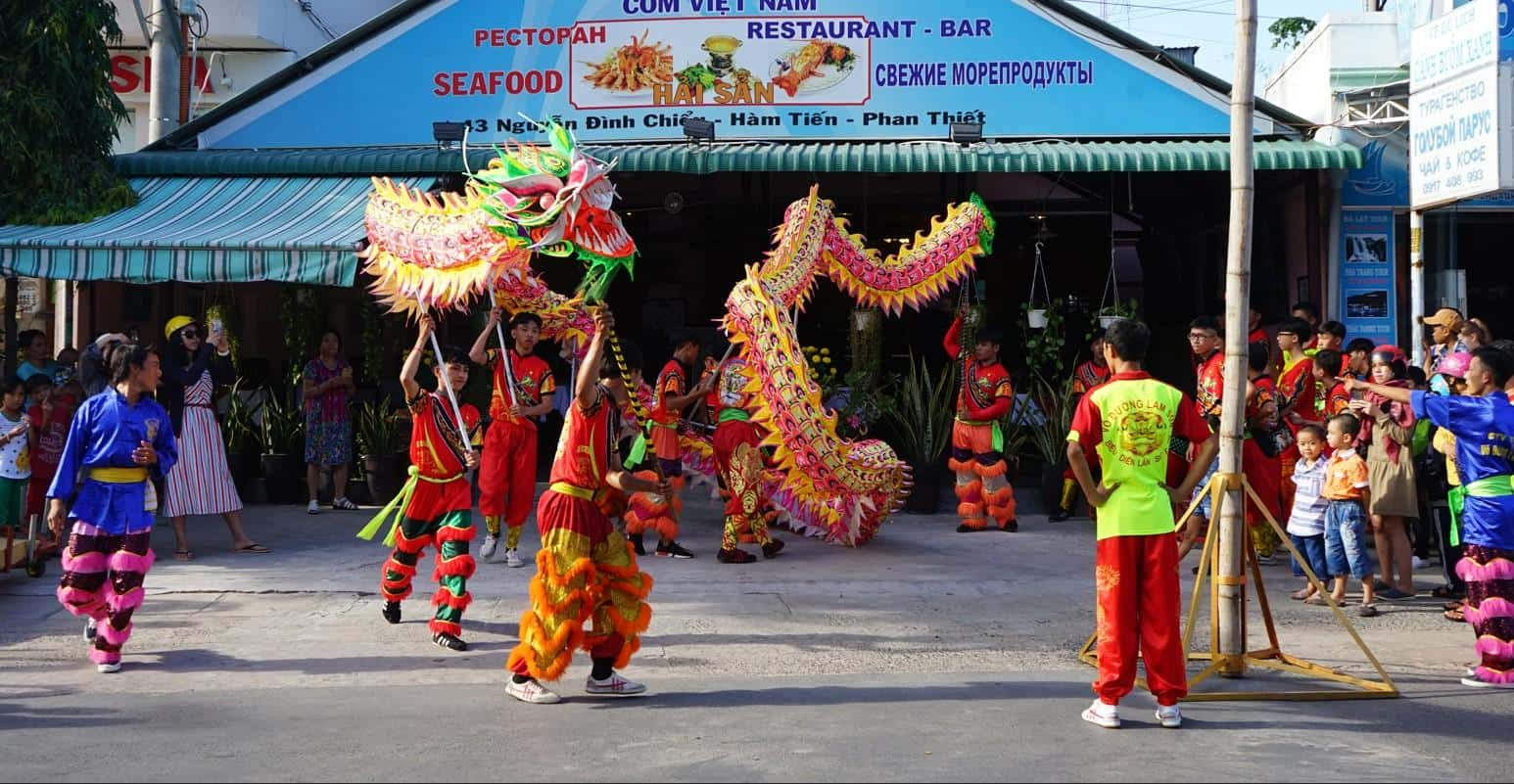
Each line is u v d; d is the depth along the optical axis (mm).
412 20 13852
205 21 18406
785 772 5000
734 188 16297
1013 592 8805
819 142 13617
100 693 6273
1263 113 13391
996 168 12539
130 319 14875
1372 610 8258
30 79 12352
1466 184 10211
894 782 4887
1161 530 5688
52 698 6176
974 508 11359
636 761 5152
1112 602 5688
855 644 7359
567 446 6078
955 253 11672
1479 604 6609
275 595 8625
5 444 8867
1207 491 6770
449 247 7344
